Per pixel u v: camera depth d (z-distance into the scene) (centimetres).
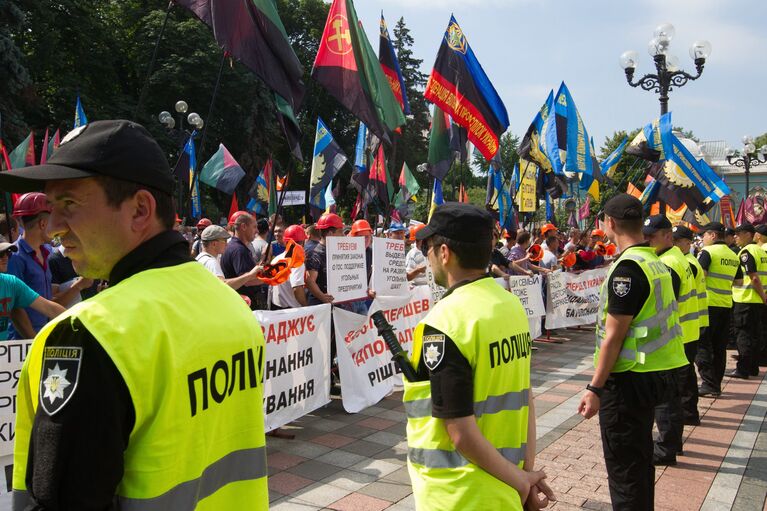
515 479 186
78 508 107
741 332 830
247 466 147
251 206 1644
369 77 672
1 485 344
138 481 117
